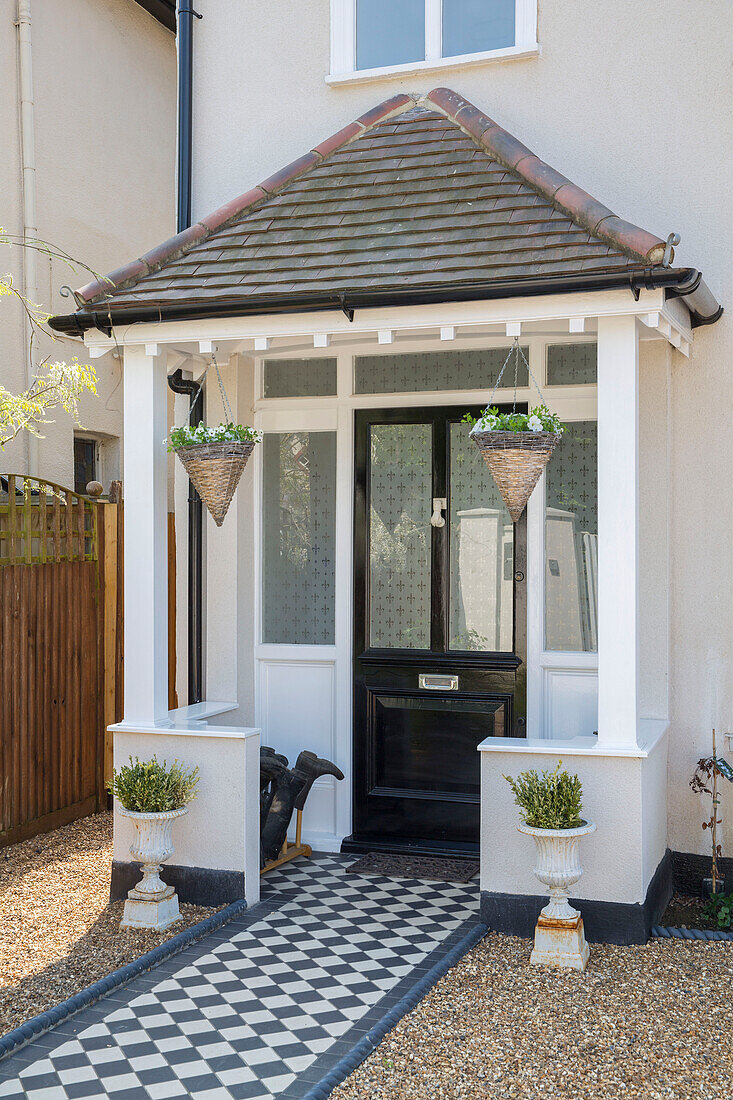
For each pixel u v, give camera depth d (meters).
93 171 10.92
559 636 6.94
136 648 6.33
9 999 4.83
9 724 7.50
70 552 8.26
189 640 7.81
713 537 6.45
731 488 6.41
